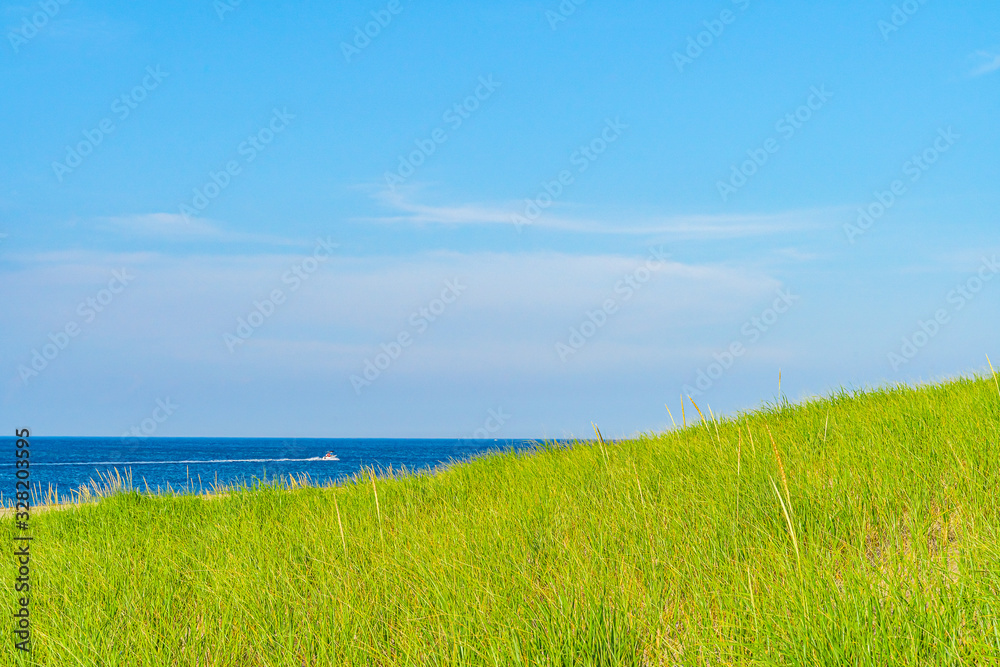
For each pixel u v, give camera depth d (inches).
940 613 132.0
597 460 380.2
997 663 114.5
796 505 224.8
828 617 134.6
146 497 459.8
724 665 136.0
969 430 268.5
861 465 252.5
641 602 168.1
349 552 252.5
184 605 215.0
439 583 197.5
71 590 234.2
